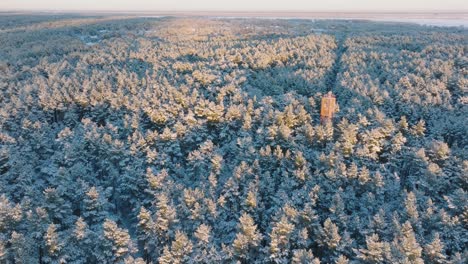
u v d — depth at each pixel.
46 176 74.81
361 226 54.94
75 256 53.12
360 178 64.44
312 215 55.62
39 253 52.78
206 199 59.75
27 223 55.25
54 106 100.38
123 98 101.44
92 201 61.53
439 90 108.62
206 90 113.19
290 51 164.25
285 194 61.03
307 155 73.44
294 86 118.88
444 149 69.75
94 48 184.12
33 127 87.06
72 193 65.06
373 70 134.62
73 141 80.19
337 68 148.62
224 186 63.88
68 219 60.66
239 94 102.38
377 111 87.75
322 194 61.59
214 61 142.62
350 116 88.75
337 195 58.28
